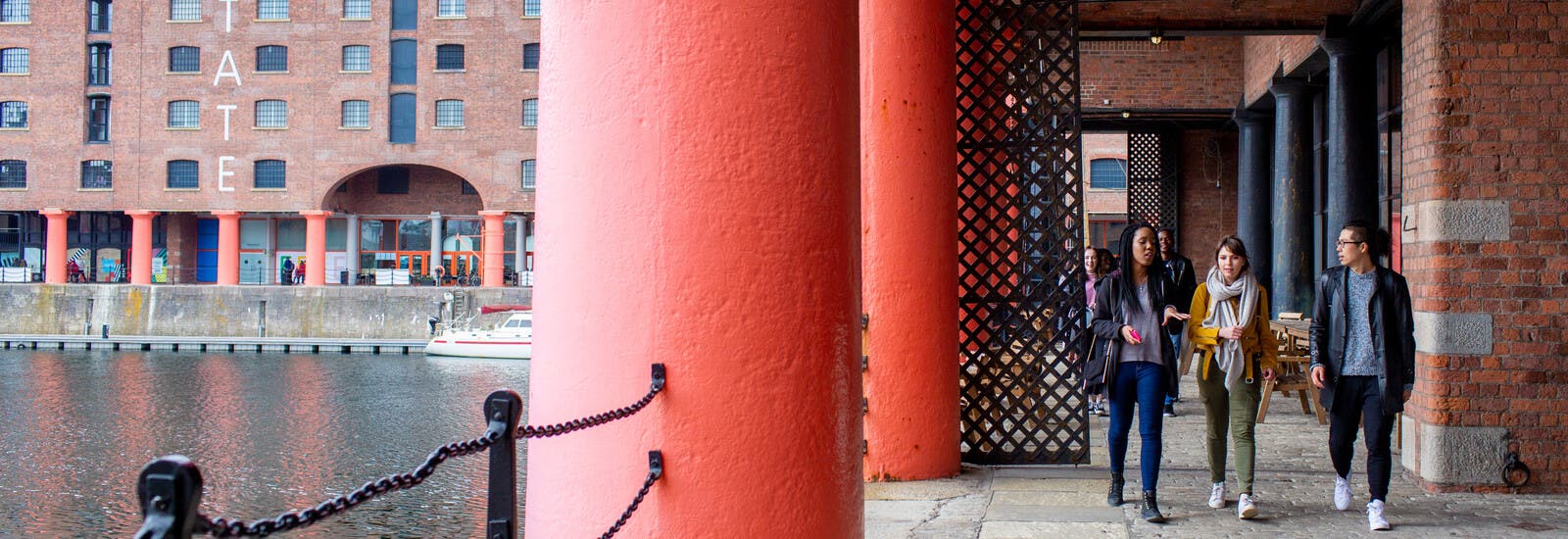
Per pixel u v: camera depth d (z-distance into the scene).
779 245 2.77
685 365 2.73
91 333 47.75
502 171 49.66
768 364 2.76
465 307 47.19
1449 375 7.10
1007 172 8.30
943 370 7.80
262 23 50.22
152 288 47.78
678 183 2.72
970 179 8.37
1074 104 8.28
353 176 52.88
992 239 9.72
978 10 8.29
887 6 7.59
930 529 6.26
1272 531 6.09
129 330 47.69
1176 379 6.48
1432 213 7.11
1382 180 13.23
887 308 7.72
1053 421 11.04
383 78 49.78
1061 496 7.19
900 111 7.61
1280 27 13.36
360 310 47.34
